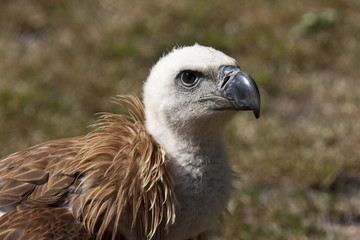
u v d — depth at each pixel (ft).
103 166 26.17
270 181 43.88
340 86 52.47
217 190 26.81
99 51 55.01
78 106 49.60
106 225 25.25
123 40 56.44
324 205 41.52
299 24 58.44
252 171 44.42
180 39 57.16
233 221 40.06
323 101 51.55
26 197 25.70
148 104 27.55
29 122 47.26
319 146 45.80
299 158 44.68
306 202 41.81
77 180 25.96
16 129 46.68
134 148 26.32
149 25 57.93
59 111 48.93
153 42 56.59
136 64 54.39
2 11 59.36
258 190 43.06
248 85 26.14
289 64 54.75
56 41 56.18
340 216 41.11
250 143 46.24
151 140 26.76
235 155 45.16
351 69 54.70
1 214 25.30
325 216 41.14
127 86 51.13
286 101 51.70
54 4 61.16
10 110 47.96
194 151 26.45
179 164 26.40
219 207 27.09
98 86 50.80
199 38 57.16
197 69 26.58
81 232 24.84
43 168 26.50
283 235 39.24
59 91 50.80
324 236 39.37
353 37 57.31
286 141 46.24
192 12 59.72
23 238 23.89
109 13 60.18
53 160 26.73
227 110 26.58
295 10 59.72
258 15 59.62
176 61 26.91
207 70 26.63
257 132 46.96
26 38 57.62
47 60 53.62
